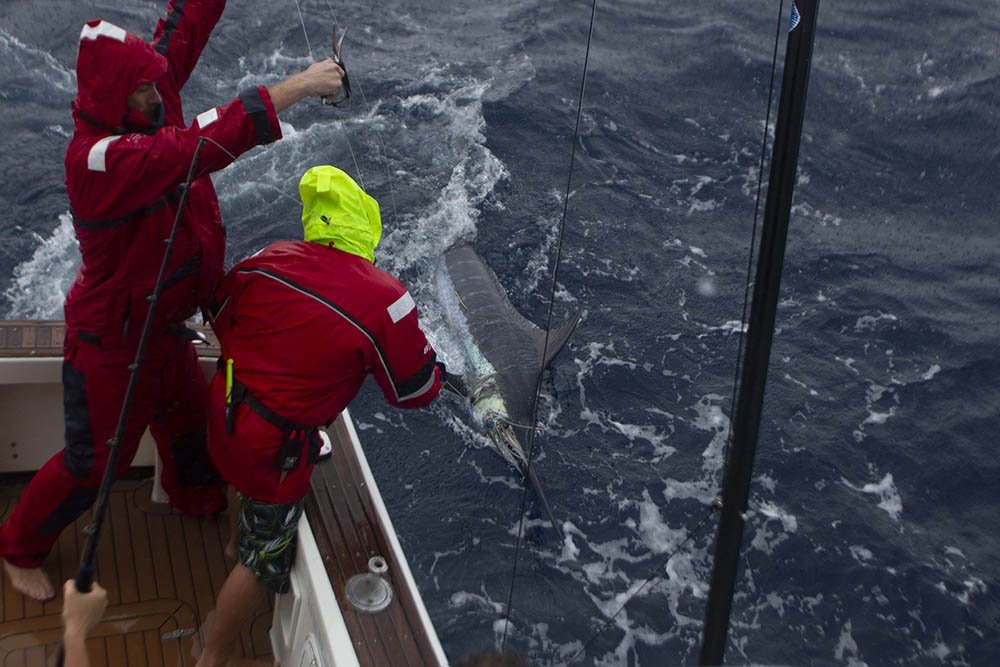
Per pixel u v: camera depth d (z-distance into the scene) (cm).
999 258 1116
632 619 700
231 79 1248
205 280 319
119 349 309
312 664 297
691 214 1115
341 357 278
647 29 1461
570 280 1012
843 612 723
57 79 1172
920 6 1577
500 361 913
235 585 305
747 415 205
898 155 1260
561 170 1155
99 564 379
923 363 967
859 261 1093
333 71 282
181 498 395
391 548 311
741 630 705
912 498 823
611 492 805
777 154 205
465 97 1253
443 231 1048
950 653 698
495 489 800
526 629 684
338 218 285
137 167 260
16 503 401
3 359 367
